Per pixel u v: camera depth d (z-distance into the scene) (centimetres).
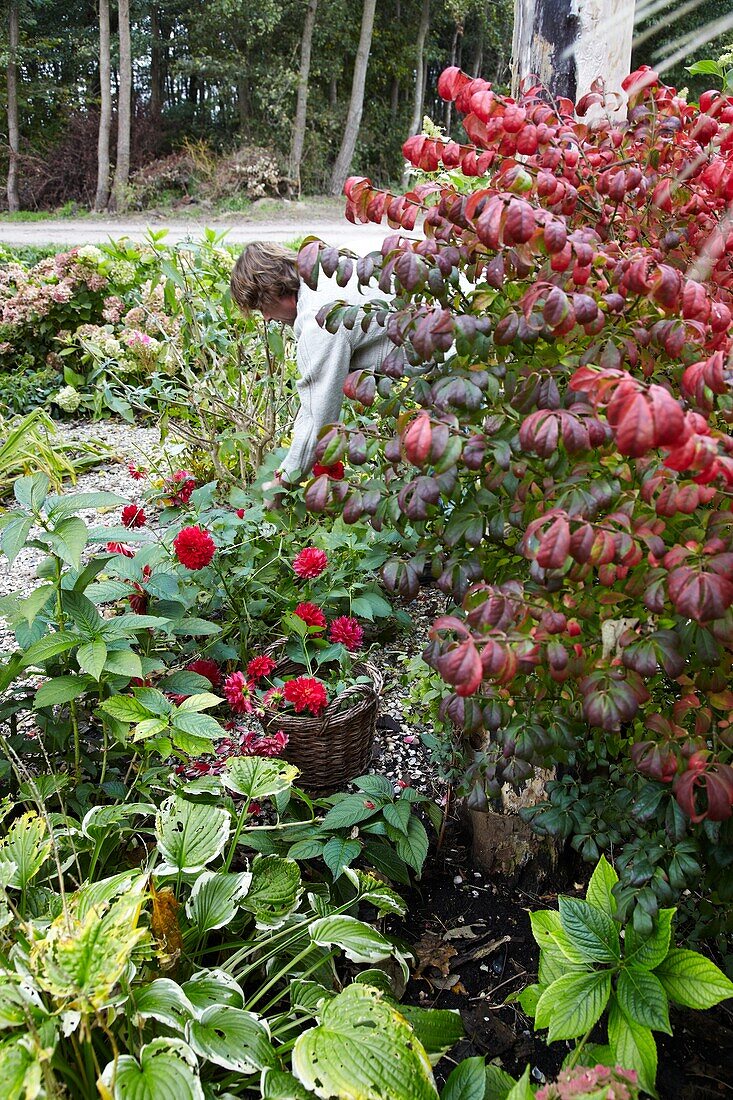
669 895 126
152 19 2098
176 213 1792
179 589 247
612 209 150
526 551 113
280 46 2042
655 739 135
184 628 219
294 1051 119
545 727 140
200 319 363
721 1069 151
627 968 130
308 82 2111
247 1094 141
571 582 121
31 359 591
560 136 138
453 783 207
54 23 2164
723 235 134
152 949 131
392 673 265
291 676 232
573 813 153
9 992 113
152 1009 123
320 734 201
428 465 126
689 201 144
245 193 1888
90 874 157
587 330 122
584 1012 126
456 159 140
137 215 1814
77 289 575
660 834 138
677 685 144
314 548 251
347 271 135
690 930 167
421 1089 115
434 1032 143
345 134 2052
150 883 146
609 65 183
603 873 144
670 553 104
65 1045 125
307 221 1717
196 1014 128
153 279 519
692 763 111
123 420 536
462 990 169
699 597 98
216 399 359
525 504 129
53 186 2005
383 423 215
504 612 114
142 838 186
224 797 175
